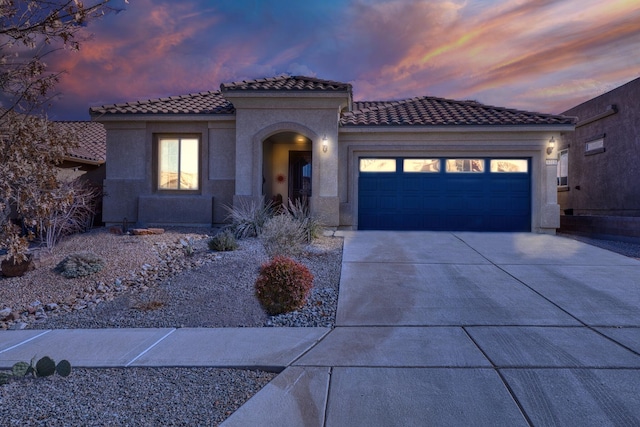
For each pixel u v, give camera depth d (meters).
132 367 5.24
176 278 9.24
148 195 15.60
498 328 6.41
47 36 5.44
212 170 15.56
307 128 14.89
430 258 10.83
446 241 13.09
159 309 7.53
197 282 8.90
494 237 13.93
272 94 14.58
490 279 9.01
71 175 17.17
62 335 6.43
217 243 11.49
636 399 4.32
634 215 16.14
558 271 9.64
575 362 5.19
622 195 16.91
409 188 15.89
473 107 17.52
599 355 5.39
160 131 15.67
